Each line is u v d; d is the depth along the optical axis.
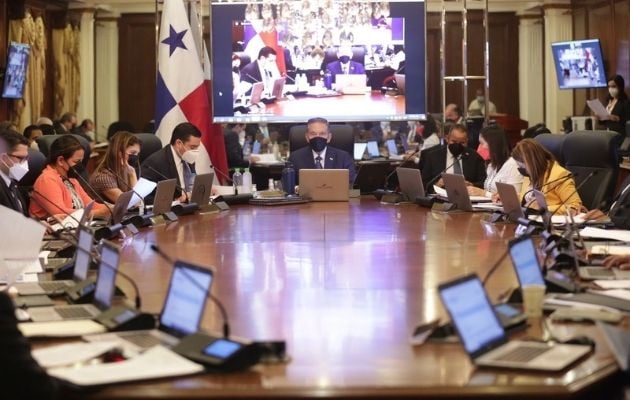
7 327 2.36
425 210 6.82
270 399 2.32
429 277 3.92
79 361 2.58
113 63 17.58
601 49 13.47
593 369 2.47
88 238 3.79
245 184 7.76
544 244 4.45
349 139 8.73
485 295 2.74
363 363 2.58
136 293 3.23
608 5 14.20
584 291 3.47
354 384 2.38
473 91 17.50
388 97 9.51
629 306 3.20
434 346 2.75
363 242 5.04
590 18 15.05
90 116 16.73
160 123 8.87
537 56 17.27
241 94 9.39
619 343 2.61
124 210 5.82
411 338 2.83
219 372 2.48
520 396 2.32
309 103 9.48
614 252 4.30
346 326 3.03
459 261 4.34
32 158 6.55
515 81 17.48
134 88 17.69
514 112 17.58
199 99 8.86
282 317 3.17
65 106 15.93
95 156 13.18
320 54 9.42
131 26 17.58
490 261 4.32
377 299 3.46
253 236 5.38
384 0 9.41
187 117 8.83
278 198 7.41
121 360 2.62
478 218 6.20
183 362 2.53
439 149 8.37
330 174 7.56
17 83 13.42
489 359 2.54
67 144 6.21
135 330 2.94
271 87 9.42
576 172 6.66
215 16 9.34
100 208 6.45
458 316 2.58
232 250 4.80
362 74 9.48
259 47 9.38
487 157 9.23
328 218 6.31
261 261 4.41
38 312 3.23
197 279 2.81
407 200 7.42
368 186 8.14
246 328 3.01
